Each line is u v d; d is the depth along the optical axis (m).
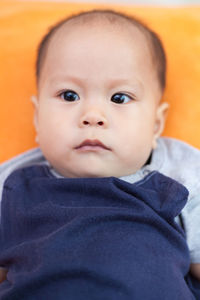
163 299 0.66
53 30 0.94
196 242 0.77
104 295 0.65
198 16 1.17
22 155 0.97
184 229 0.79
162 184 0.79
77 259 0.67
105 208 0.73
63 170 0.83
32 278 0.67
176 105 1.05
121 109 0.81
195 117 1.04
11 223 0.79
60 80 0.82
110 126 0.79
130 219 0.72
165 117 0.99
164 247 0.71
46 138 0.83
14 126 1.06
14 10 1.19
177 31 1.13
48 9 1.19
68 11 1.19
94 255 0.67
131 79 0.82
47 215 0.74
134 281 0.66
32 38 1.13
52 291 0.66
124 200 0.74
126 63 0.82
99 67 0.80
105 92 0.81
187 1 1.71
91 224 0.71
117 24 0.86
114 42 0.83
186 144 0.94
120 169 0.81
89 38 0.83
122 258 0.67
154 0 1.69
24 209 0.78
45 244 0.69
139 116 0.82
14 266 0.74
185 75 1.08
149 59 0.87
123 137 0.79
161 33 1.12
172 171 0.88
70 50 0.82
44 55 0.90
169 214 0.74
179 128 1.04
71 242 0.69
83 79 0.81
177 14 1.17
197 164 0.89
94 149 0.78
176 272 0.70
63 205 0.76
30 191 0.81
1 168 0.95
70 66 0.81
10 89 1.08
